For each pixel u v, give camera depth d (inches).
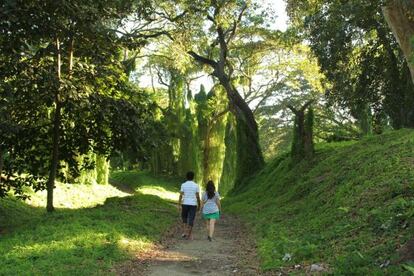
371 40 1048.2
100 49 660.7
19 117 652.1
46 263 349.1
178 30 1300.4
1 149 658.8
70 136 692.7
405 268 256.4
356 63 1067.3
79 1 569.9
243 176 1434.5
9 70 561.9
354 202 494.0
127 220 549.6
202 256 431.2
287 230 522.9
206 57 1656.0
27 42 573.0
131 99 713.6
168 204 945.5
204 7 1254.9
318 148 1109.1
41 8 547.2
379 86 1064.8
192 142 1959.9
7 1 510.9
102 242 425.1
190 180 555.8
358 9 719.1
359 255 309.6
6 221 668.7
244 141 1448.1
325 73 1031.0
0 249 395.5
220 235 582.2
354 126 1860.2
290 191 860.0
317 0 891.4
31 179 692.7
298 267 347.9
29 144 671.8
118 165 2129.7
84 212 580.7
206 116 1980.8
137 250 432.8
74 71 627.5
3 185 682.8
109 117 643.5
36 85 595.8
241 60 1781.5
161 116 1951.3
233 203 1146.7
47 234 450.0
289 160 1127.0
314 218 534.0
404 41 344.8
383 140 796.0
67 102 604.7
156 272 363.9
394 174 518.6
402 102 1003.9
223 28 1476.4
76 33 613.9
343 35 916.6
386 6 350.6
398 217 362.3
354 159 715.4
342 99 1102.4
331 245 381.7
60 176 726.5
